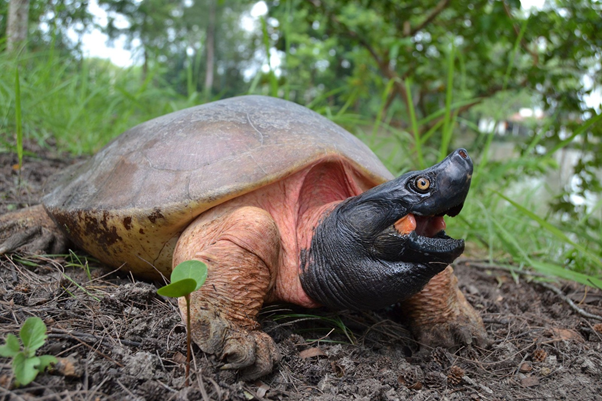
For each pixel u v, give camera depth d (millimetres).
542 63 1294
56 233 611
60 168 914
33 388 334
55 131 1033
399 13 1422
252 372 396
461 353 508
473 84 1481
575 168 1158
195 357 400
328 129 576
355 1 1534
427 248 420
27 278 514
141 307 471
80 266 561
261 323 468
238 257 423
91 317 442
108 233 513
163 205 469
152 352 405
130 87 1287
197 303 404
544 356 509
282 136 520
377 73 2023
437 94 1554
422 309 521
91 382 356
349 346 483
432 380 442
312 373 424
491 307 650
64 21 1413
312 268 475
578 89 1213
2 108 958
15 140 958
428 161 1227
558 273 696
